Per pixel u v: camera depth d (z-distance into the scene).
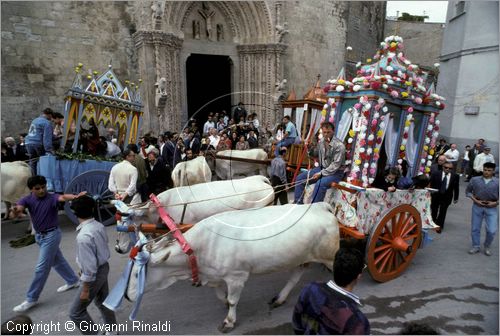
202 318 4.67
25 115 14.20
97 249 3.83
